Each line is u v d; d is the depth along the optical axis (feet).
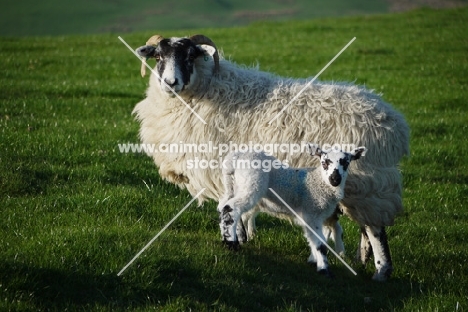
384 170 28.32
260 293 24.90
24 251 24.48
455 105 65.41
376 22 119.24
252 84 30.60
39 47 94.32
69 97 61.82
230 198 27.30
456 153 50.34
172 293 23.66
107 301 22.59
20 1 347.36
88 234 27.07
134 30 279.28
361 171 27.91
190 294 23.68
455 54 88.94
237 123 29.96
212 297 24.02
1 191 33.68
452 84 73.26
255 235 31.94
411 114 61.46
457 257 31.14
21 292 21.80
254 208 28.94
